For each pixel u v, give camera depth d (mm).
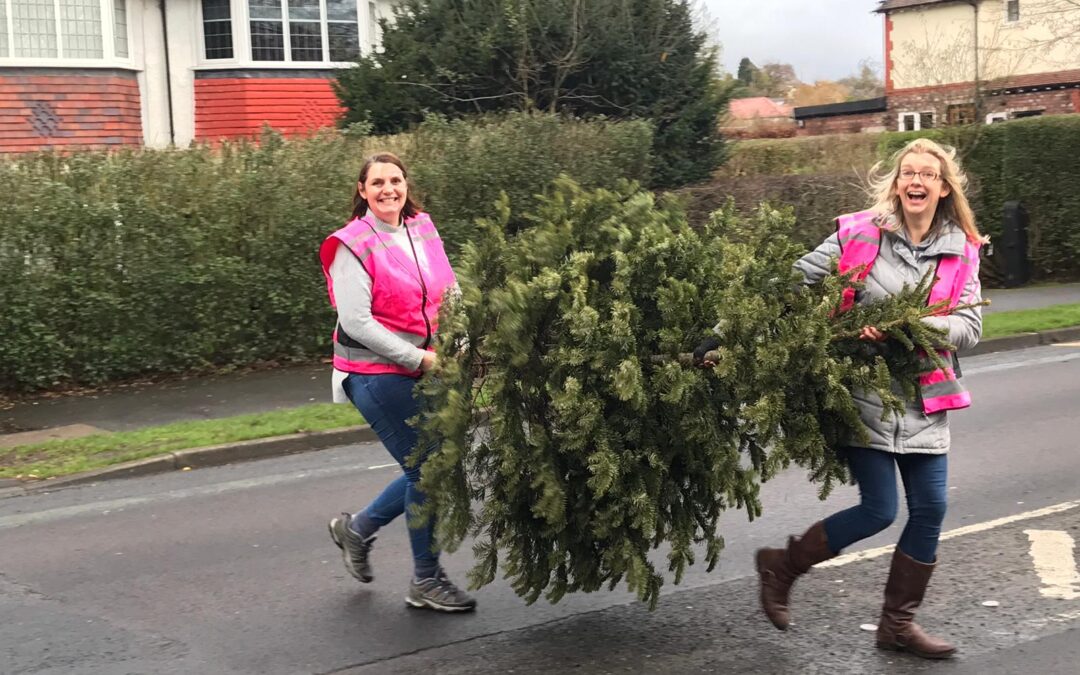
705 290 4363
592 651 4629
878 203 4520
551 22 16609
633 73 17266
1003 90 26047
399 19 17672
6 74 19812
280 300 12250
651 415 4266
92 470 8117
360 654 4652
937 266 4367
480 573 4480
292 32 22422
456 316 4289
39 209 10953
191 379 11828
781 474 7633
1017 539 6027
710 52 18094
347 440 9242
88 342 11352
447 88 16922
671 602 5203
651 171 16984
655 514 4270
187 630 4969
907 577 4488
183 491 7672
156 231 11570
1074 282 19078
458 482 4344
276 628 4973
